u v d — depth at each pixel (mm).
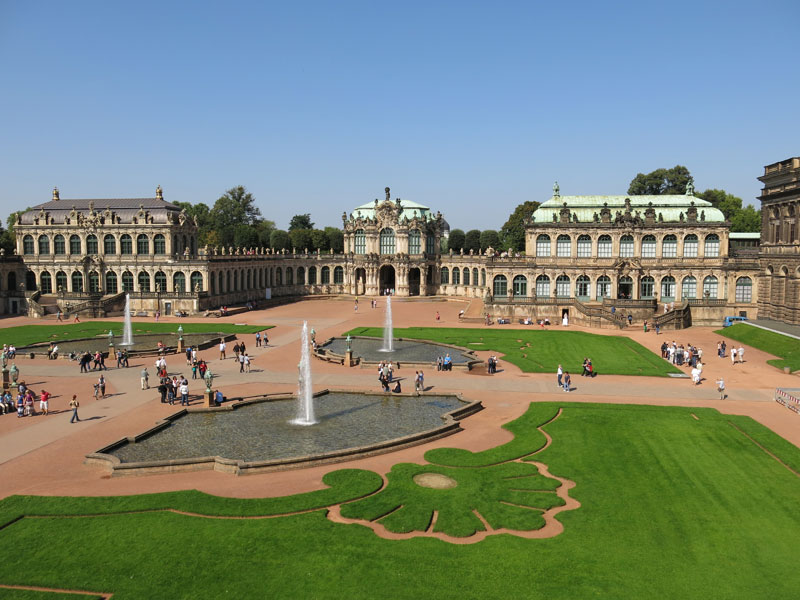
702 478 41188
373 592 27844
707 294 125375
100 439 49125
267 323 120312
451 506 36625
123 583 28328
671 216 129625
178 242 146000
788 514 35938
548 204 136500
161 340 99188
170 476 41906
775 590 28297
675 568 30109
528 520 34875
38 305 128250
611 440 48969
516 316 125250
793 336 88750
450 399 62625
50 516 34969
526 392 65375
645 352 87688
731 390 66125
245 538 32531
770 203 107875
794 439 49031
